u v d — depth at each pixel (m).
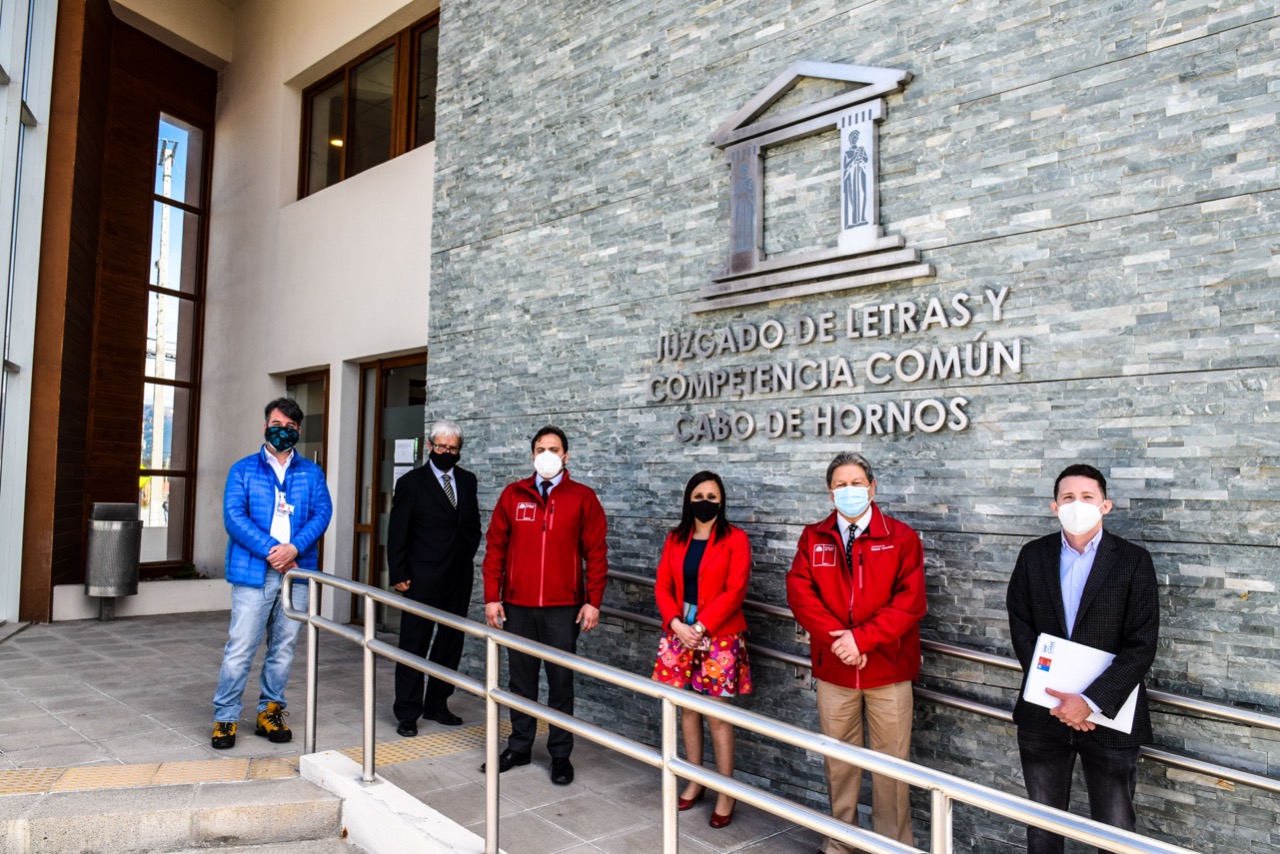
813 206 4.54
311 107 9.95
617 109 5.66
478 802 4.14
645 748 2.90
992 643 3.76
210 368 10.77
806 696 4.39
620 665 5.39
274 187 9.88
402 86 8.46
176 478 10.76
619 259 5.56
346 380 8.63
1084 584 3.14
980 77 3.96
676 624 4.15
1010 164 3.85
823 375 4.41
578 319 5.81
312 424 9.30
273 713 4.68
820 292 4.42
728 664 4.14
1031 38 3.81
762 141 4.71
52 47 8.43
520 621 4.56
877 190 4.25
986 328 3.87
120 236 10.23
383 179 8.25
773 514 4.59
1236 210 3.28
